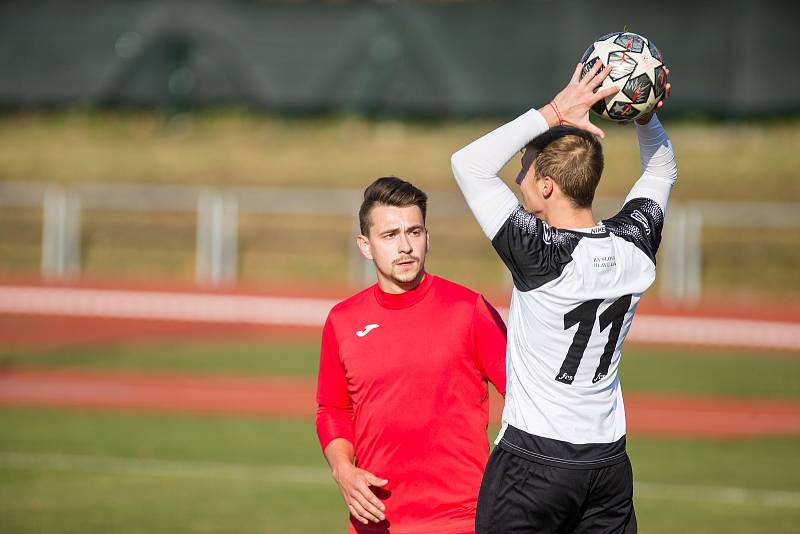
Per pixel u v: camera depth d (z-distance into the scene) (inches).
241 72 4569.4
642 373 1830.7
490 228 498.3
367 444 564.4
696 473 1175.6
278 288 2770.7
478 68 4365.2
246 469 1178.0
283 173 3801.7
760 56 4077.3
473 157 499.5
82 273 2960.1
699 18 4173.2
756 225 2800.2
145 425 1408.7
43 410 1498.5
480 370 566.6
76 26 4692.4
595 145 512.4
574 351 492.7
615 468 501.0
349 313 575.2
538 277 491.2
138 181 3735.2
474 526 548.1
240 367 1847.9
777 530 948.6
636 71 505.0
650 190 545.6
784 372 1859.0
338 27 4539.9
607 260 497.0
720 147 3838.6
